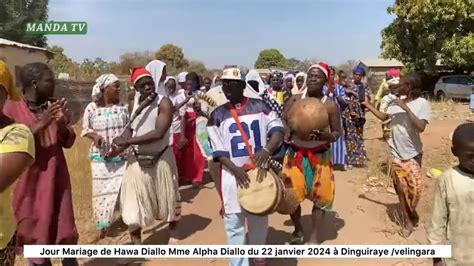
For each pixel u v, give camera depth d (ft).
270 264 16.96
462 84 87.97
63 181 13.97
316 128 16.56
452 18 87.35
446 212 11.41
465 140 10.77
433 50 91.91
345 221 21.38
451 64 91.56
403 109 18.75
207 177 31.04
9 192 10.02
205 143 20.42
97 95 19.19
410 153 19.24
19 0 85.97
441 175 11.52
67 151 29.48
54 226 13.83
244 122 14.43
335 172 31.22
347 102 31.45
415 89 18.86
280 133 14.53
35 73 13.42
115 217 19.25
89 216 22.30
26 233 13.42
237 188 14.30
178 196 18.31
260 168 14.14
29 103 13.57
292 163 17.02
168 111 16.85
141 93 16.83
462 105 80.33
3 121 9.82
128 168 16.88
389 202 24.22
